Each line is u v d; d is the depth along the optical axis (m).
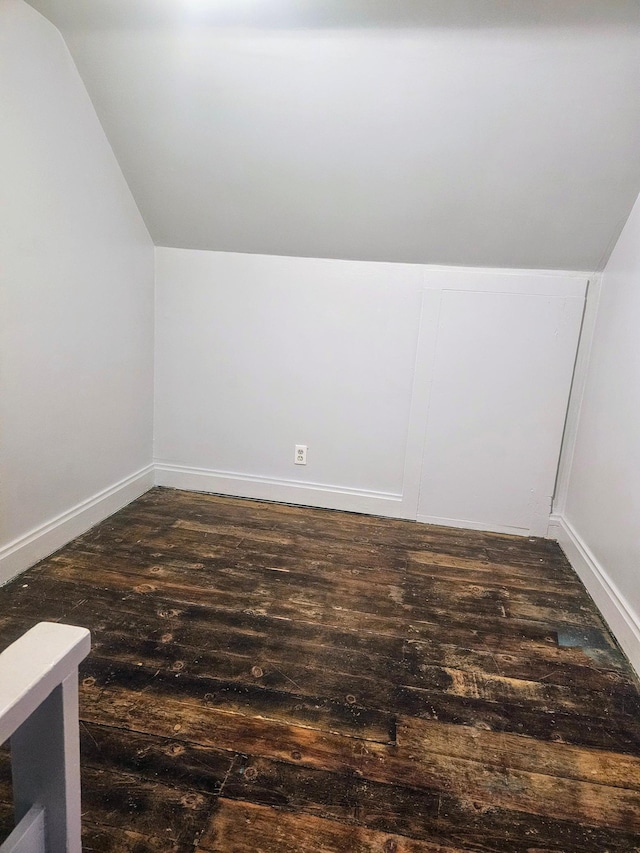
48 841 0.72
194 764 1.32
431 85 1.98
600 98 1.91
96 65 2.14
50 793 0.69
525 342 2.65
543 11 1.70
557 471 2.77
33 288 2.04
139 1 1.83
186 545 2.47
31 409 2.10
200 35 1.97
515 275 2.59
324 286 2.80
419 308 2.71
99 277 2.46
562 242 2.44
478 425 2.77
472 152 2.17
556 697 1.62
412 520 2.94
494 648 1.85
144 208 2.73
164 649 1.74
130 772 1.29
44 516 2.26
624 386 2.14
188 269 2.92
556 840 1.18
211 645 1.77
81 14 1.93
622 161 2.08
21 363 2.02
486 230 2.46
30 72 1.92
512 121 2.04
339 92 2.07
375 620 1.97
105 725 1.42
